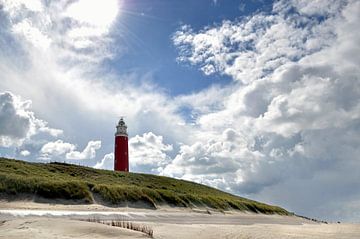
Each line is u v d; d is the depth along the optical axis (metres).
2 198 40.53
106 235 18.12
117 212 42.03
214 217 50.19
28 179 45.75
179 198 57.47
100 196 48.28
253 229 29.89
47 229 19.06
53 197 44.06
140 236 18.83
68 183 47.91
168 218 41.78
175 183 75.69
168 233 22.89
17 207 37.97
